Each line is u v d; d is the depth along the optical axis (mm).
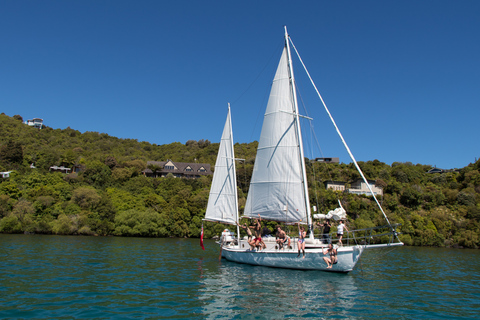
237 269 21531
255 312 11867
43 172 86188
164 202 69000
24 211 55344
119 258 26391
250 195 25625
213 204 28344
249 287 15906
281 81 24391
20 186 67125
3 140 114000
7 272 18031
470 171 93500
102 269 20469
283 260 21234
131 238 52844
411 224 64375
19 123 142500
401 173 93875
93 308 11805
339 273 20016
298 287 16047
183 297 13820
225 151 28250
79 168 97312
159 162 110312
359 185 80188
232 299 13609
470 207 72750
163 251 33969
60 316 10766
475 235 59156
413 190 76500
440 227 64688
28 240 39594
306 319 11242
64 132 154375
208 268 22031
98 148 133875
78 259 24562
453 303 14523
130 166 101188
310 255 20125
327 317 11555
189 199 70250
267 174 24547
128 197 69500
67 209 58750
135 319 10695
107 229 56969
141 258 27094
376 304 13617
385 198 75250
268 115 24875
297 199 22969
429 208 75812
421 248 52812
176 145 164000
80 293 13977
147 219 59188
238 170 77500
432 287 18281
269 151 24578
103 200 61969
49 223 54469
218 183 28312
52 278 16875
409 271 24656
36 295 13352
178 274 19484
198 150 146625
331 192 71250
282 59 24438
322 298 14133
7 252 26844
